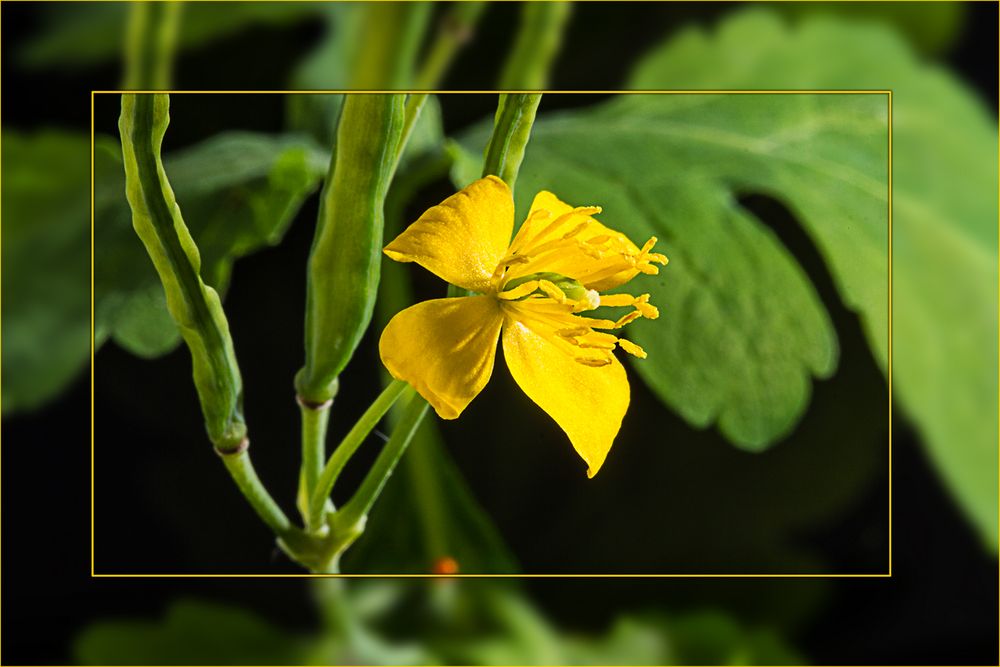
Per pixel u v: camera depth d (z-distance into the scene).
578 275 0.20
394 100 0.20
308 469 0.21
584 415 0.20
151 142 0.20
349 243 0.20
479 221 0.20
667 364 0.23
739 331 0.23
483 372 0.20
